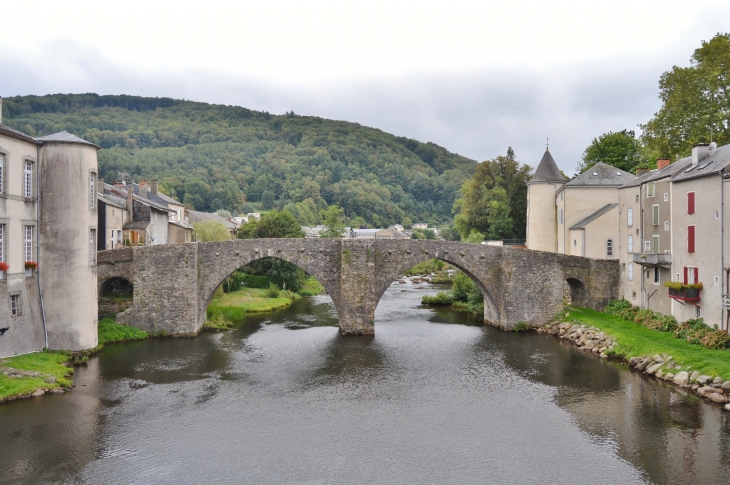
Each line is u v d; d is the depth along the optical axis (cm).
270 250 4316
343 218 16062
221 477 1909
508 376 3183
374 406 2670
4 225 2838
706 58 4681
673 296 3491
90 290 3369
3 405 2505
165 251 4166
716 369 2744
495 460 2062
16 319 2967
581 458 2072
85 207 3275
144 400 2692
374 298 4328
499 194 7575
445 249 4494
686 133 4838
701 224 3272
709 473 1931
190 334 4178
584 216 5228
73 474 1903
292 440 2241
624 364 3362
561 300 4584
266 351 3769
